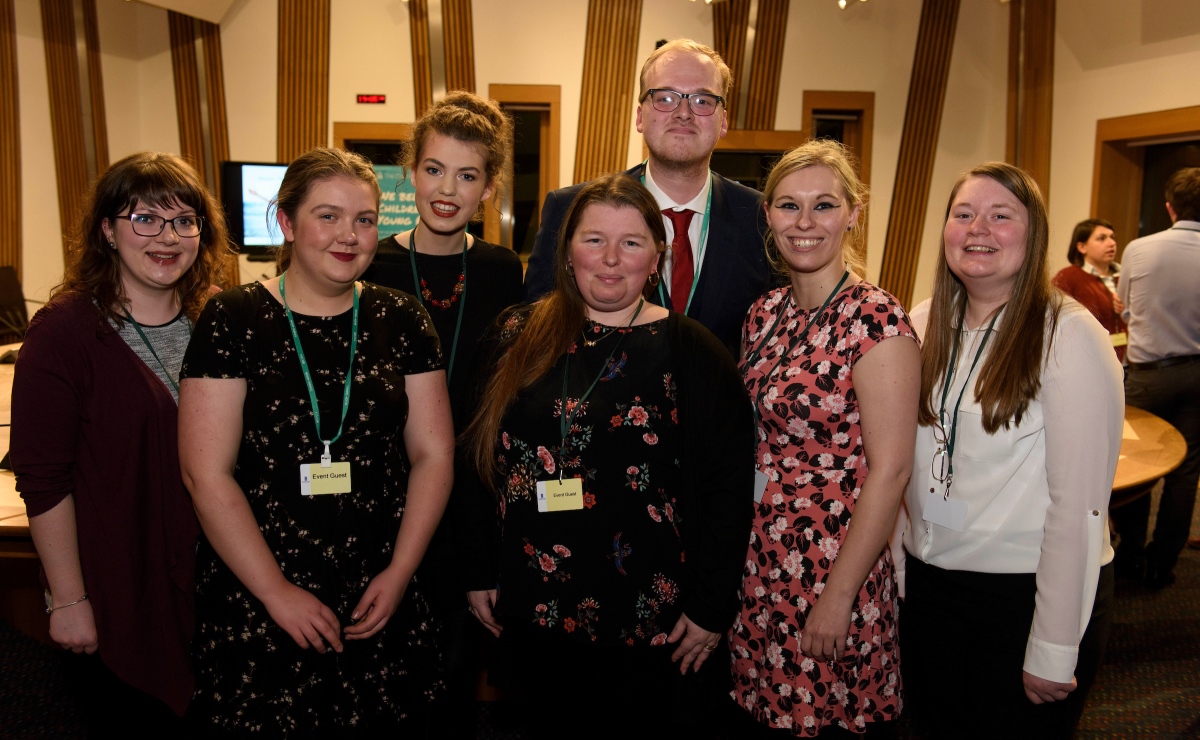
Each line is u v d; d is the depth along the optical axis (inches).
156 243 64.2
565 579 60.1
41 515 61.6
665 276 83.2
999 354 61.5
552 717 64.2
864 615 64.1
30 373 61.2
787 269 73.4
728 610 61.8
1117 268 180.1
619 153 256.2
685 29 252.4
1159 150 210.2
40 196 225.3
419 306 66.3
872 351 60.7
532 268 82.2
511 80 252.7
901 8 255.6
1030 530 60.9
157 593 64.2
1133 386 139.6
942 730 66.4
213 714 57.3
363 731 59.3
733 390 62.8
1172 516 136.3
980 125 262.4
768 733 66.4
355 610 58.6
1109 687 109.3
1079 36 220.4
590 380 61.8
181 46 249.6
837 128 266.2
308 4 247.6
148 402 64.0
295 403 58.0
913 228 265.1
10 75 215.6
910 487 68.1
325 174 58.5
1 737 91.4
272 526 57.2
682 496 62.5
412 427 64.1
